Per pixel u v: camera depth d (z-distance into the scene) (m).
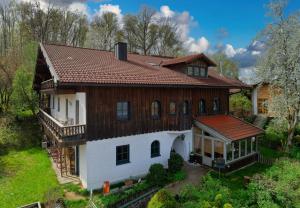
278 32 19.31
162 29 49.81
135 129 15.59
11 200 12.37
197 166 17.89
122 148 15.15
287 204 11.00
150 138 16.39
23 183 14.27
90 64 15.58
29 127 24.98
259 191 11.68
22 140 22.27
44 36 43.12
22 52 29.97
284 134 23.27
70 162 15.91
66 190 13.45
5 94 26.45
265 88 29.12
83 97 13.60
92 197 12.32
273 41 19.77
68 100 17.06
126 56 19.22
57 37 45.44
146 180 14.73
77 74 13.34
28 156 19.14
